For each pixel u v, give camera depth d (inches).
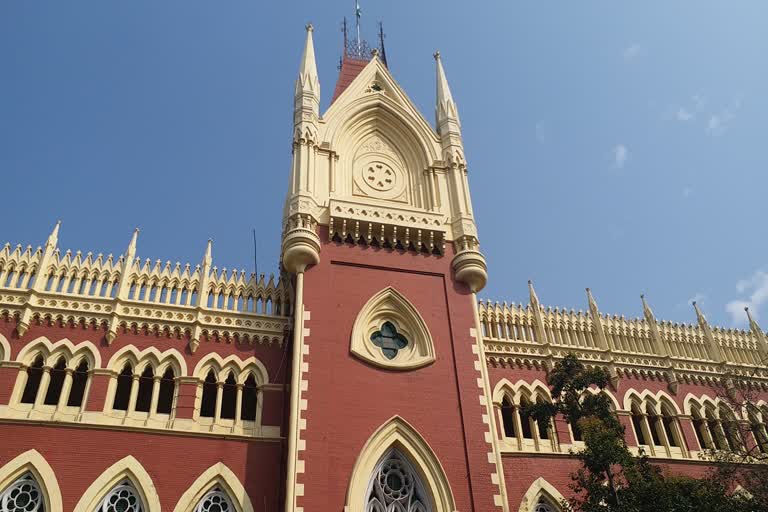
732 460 1096.2
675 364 1417.3
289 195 1328.7
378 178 1407.5
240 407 1102.4
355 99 1492.4
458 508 1001.5
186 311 1175.0
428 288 1246.3
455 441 1069.1
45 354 1060.5
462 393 1124.5
